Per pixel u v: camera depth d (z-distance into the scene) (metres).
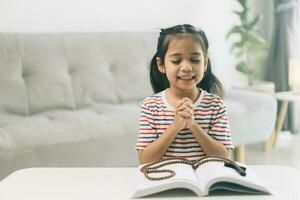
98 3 3.11
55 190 1.05
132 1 3.21
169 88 1.39
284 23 3.69
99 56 2.84
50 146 2.04
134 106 2.67
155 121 1.35
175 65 1.24
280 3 3.69
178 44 1.24
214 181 0.98
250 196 0.99
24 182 1.12
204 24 3.52
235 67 3.56
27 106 2.55
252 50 3.42
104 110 2.57
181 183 0.98
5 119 2.33
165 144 1.26
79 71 2.77
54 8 2.97
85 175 1.16
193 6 3.45
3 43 2.60
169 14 3.36
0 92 2.49
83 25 3.08
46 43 2.71
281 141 3.48
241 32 3.38
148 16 3.29
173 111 1.33
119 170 1.21
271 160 2.99
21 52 2.62
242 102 2.75
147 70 2.95
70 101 2.68
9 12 2.84
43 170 1.21
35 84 2.61
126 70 2.89
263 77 3.87
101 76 2.80
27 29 2.91
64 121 2.26
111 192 1.03
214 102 1.35
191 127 1.26
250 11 3.58
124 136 2.24
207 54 1.33
